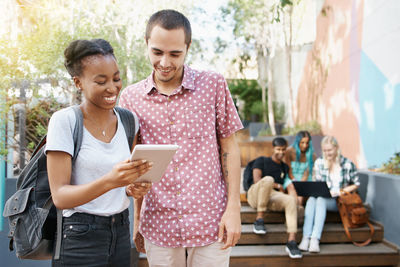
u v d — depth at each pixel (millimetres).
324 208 3947
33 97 3402
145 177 1387
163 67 1610
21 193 1483
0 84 3137
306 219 3936
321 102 8820
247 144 7246
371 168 4988
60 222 1415
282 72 13039
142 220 1861
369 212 4176
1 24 3318
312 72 9602
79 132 1407
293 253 3684
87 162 1406
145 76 4094
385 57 5242
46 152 1357
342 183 4223
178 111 1756
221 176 1884
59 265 1396
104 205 1464
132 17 4125
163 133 1765
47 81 3428
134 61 4109
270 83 10750
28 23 3688
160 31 1563
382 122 5324
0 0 3324
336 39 7598
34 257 1514
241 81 12867
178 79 1785
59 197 1296
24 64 3217
